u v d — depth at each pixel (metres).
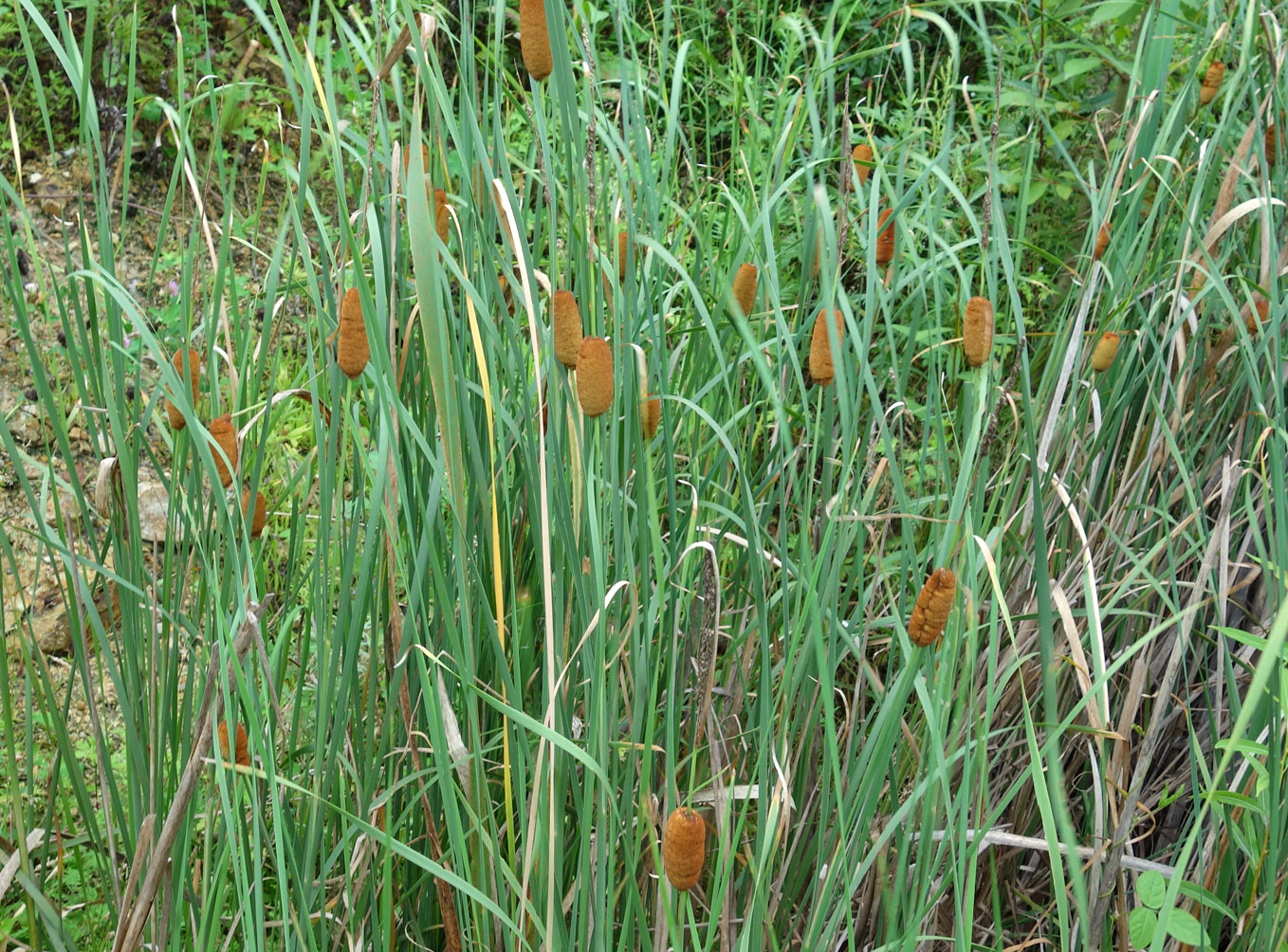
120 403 1.33
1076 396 1.63
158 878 1.21
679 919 1.23
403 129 1.34
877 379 1.68
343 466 1.28
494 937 1.31
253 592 1.23
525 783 1.35
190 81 2.89
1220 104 1.94
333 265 1.37
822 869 1.35
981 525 1.31
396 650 1.33
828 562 1.32
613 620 1.27
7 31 2.82
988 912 1.62
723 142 2.34
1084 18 2.53
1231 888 1.51
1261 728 1.36
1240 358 1.66
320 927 1.37
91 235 1.49
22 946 1.42
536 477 1.31
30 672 1.36
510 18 2.78
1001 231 1.34
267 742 1.24
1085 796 1.58
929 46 3.27
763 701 1.20
